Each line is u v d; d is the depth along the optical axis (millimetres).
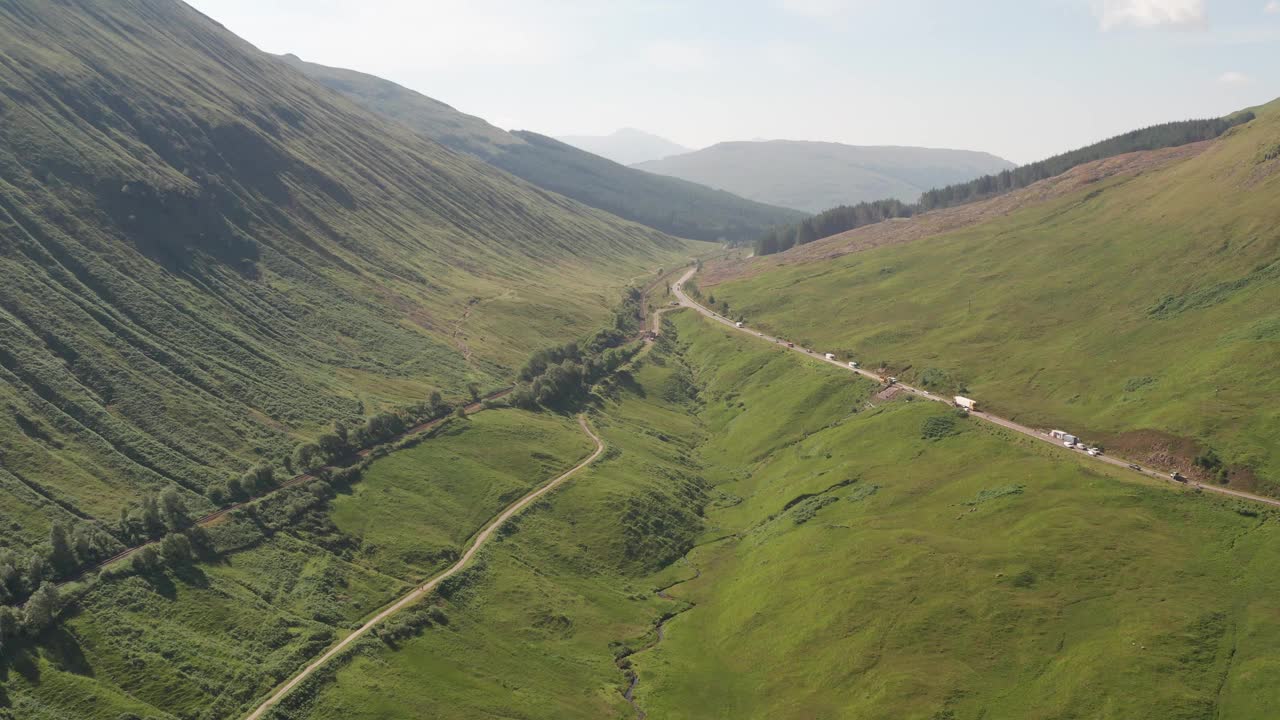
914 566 119688
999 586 109500
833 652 110125
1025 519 123875
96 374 168000
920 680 97625
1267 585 98875
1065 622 100750
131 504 139000
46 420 150375
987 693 93688
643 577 155000
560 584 146625
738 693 112500
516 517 163250
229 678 108125
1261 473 122062
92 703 98250
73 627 108000
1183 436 135875
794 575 133125
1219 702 83438
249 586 127750
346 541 145250
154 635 111500
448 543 151250
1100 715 85125
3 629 101938
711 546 164500
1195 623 94250
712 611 138375
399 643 121000
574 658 126500
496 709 110812
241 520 142000
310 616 123938
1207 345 166375
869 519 141375
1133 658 90750
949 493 141625
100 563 122000
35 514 127812
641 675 122000
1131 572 105750
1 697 95375
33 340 167750
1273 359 147375
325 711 105250
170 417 166875
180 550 127125
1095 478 130000
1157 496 121312
